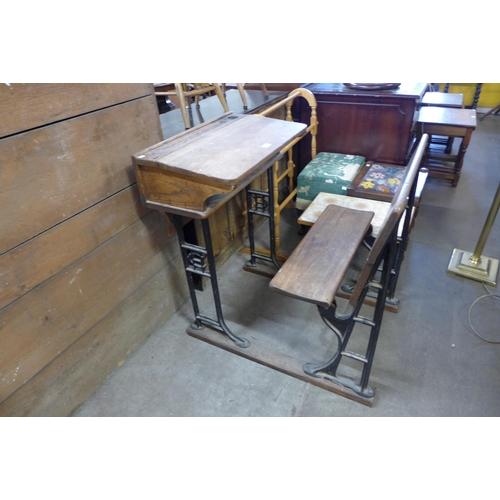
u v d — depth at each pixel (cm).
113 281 152
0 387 118
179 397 158
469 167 363
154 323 187
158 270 179
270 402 155
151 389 161
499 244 247
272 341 183
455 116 309
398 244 177
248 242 261
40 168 111
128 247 155
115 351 165
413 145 289
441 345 175
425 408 149
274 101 252
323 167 255
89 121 122
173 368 171
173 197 133
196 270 166
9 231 108
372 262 111
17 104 101
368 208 214
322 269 140
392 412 148
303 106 278
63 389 143
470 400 151
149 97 142
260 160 124
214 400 156
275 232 227
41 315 125
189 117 214
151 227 165
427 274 221
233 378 165
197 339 185
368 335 183
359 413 149
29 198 111
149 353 178
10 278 111
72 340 140
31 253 115
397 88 255
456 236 257
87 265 137
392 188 233
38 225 115
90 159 126
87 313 144
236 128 154
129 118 136
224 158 126
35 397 132
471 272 215
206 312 201
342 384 156
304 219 208
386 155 268
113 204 141
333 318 137
